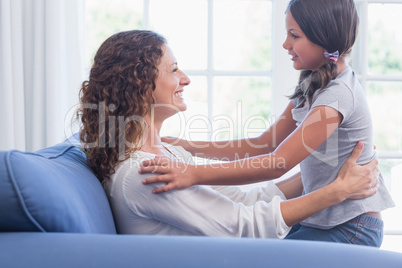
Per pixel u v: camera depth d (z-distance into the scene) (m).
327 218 1.47
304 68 1.60
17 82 2.37
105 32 6.13
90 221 0.88
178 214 1.15
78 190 0.92
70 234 0.73
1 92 2.34
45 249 0.68
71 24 2.43
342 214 1.46
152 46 1.27
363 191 1.41
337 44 1.52
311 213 1.26
